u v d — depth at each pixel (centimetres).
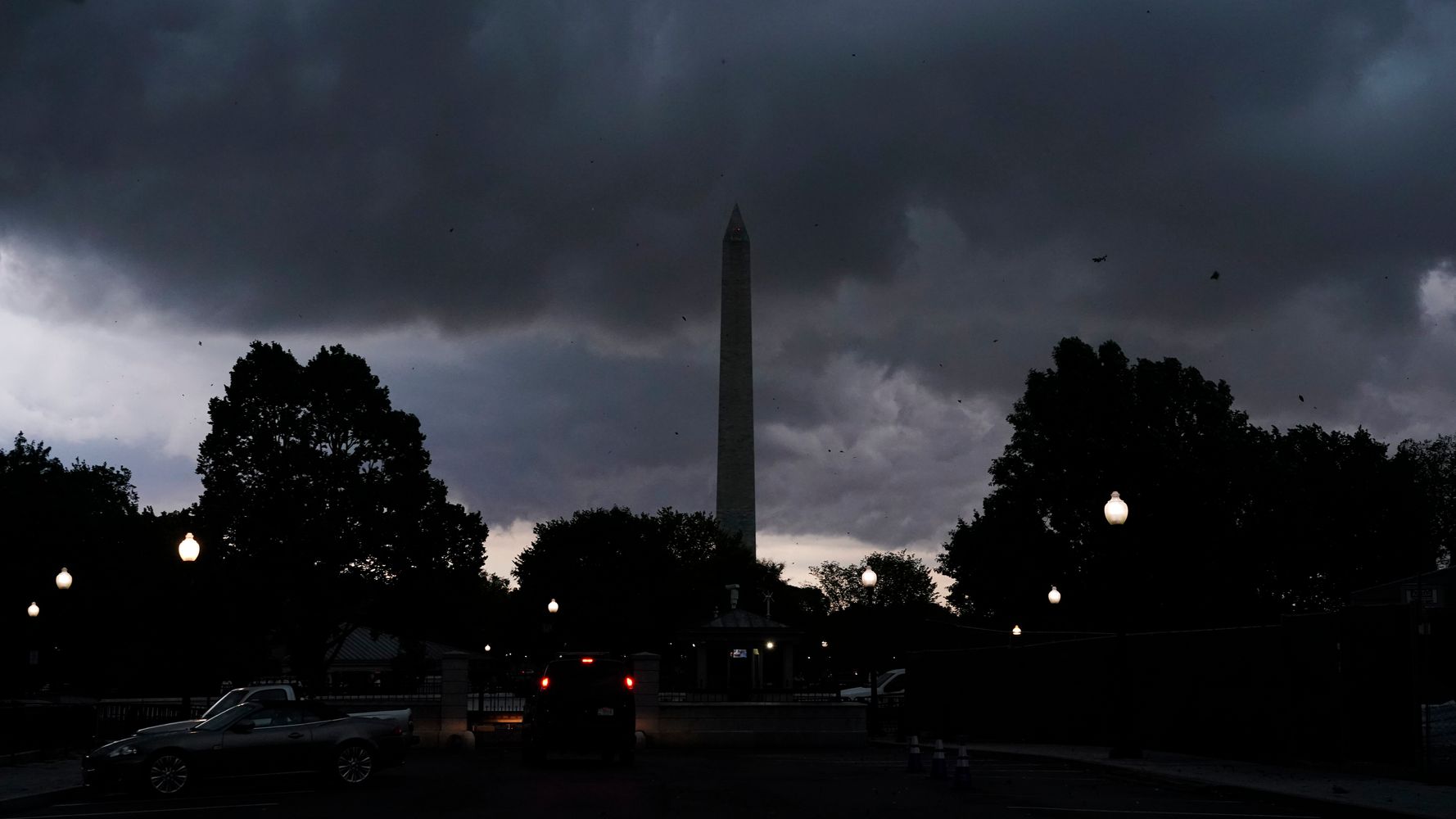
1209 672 2820
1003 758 3169
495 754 3478
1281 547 6831
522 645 8975
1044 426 7288
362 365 6794
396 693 4950
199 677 5434
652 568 9050
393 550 6644
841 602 12469
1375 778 2212
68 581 3597
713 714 3872
